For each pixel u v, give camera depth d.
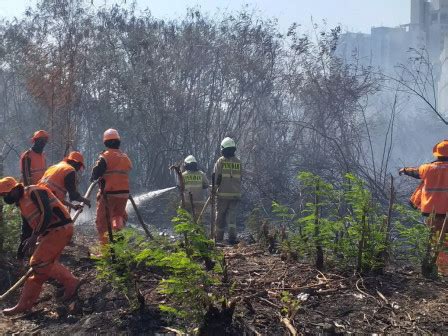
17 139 21.05
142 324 5.21
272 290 5.75
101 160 7.55
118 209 7.65
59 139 16.09
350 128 16.30
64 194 6.88
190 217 5.94
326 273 6.18
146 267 6.38
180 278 4.87
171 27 19.39
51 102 16.41
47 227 5.76
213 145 18.67
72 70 16.70
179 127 18.77
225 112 18.59
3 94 22.05
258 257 7.14
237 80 18.08
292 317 5.02
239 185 9.48
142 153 19.66
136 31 19.16
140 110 18.61
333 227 6.17
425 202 7.45
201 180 10.16
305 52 17.08
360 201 6.05
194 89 18.91
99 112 19.02
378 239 6.07
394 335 4.76
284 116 17.56
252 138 17.23
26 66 17.75
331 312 5.25
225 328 4.84
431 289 5.70
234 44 18.25
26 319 5.88
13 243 7.25
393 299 5.48
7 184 5.73
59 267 5.98
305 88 16.25
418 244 6.24
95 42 19.16
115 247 5.60
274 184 15.37
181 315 4.86
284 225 8.57
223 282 5.89
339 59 17.03
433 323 4.96
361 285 5.81
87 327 5.28
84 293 6.18
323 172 15.00
